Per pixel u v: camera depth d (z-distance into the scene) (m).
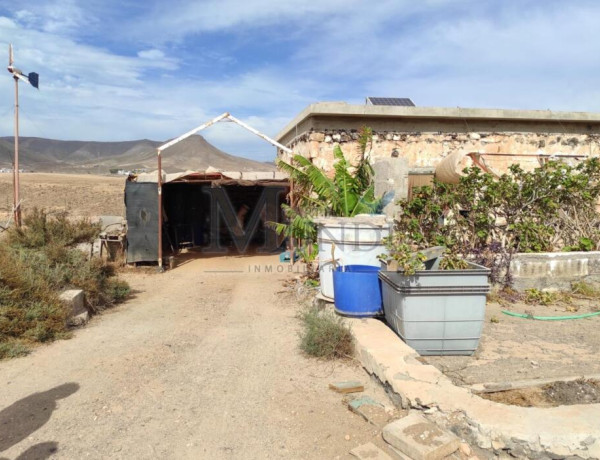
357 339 5.04
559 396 4.00
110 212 28.09
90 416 3.92
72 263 7.87
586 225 8.58
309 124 10.99
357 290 5.75
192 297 8.84
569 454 3.13
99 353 5.51
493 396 4.03
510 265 7.64
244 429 3.73
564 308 7.01
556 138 11.72
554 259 7.71
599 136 11.90
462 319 4.89
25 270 6.80
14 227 9.82
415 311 4.86
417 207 8.16
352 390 4.34
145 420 3.86
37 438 3.56
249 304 8.08
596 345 5.35
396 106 10.77
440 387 3.89
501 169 11.41
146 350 5.60
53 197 36.53
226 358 5.29
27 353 5.51
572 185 8.25
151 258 11.84
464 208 8.22
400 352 4.61
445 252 5.81
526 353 5.09
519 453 3.18
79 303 7.01
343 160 9.30
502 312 6.75
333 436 3.61
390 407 3.96
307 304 7.52
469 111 11.03
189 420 3.87
